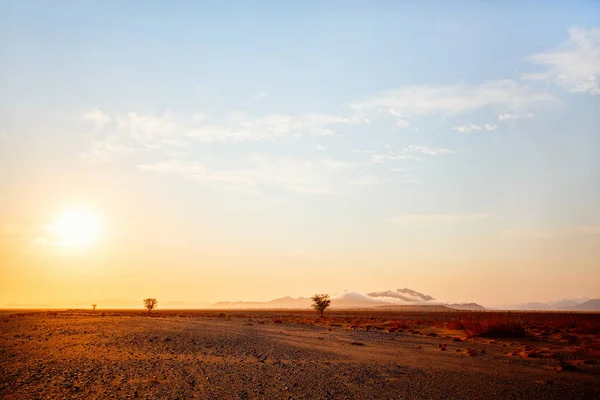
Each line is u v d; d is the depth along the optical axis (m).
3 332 31.42
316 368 21.59
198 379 17.14
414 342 37.72
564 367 23.22
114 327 37.50
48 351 22.23
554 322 62.84
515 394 16.95
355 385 17.73
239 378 17.89
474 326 44.88
